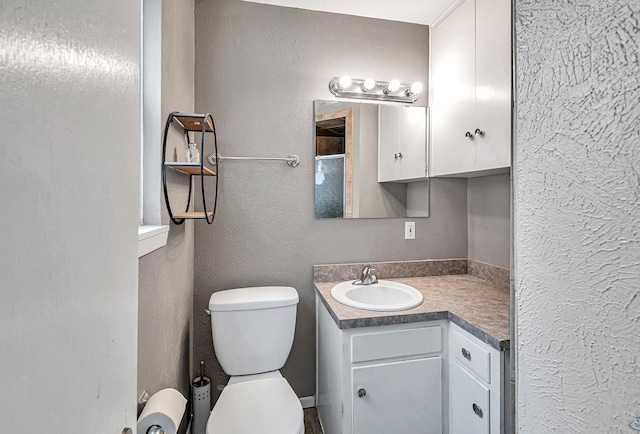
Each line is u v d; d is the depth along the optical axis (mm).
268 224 1999
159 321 1131
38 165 262
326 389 1741
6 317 229
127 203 440
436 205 2244
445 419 1509
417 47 2207
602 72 467
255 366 1696
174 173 1369
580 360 504
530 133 597
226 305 1660
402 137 2174
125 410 436
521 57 619
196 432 1660
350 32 2100
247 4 1961
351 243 2121
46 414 270
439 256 2262
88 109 336
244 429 1217
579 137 502
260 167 1983
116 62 405
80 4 322
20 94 243
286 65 2014
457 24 1912
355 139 2107
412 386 1472
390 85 2078
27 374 249
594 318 482
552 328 553
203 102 1902
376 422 1438
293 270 2039
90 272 341
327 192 2076
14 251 237
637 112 423
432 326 1496
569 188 520
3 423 227
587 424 493
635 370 427
